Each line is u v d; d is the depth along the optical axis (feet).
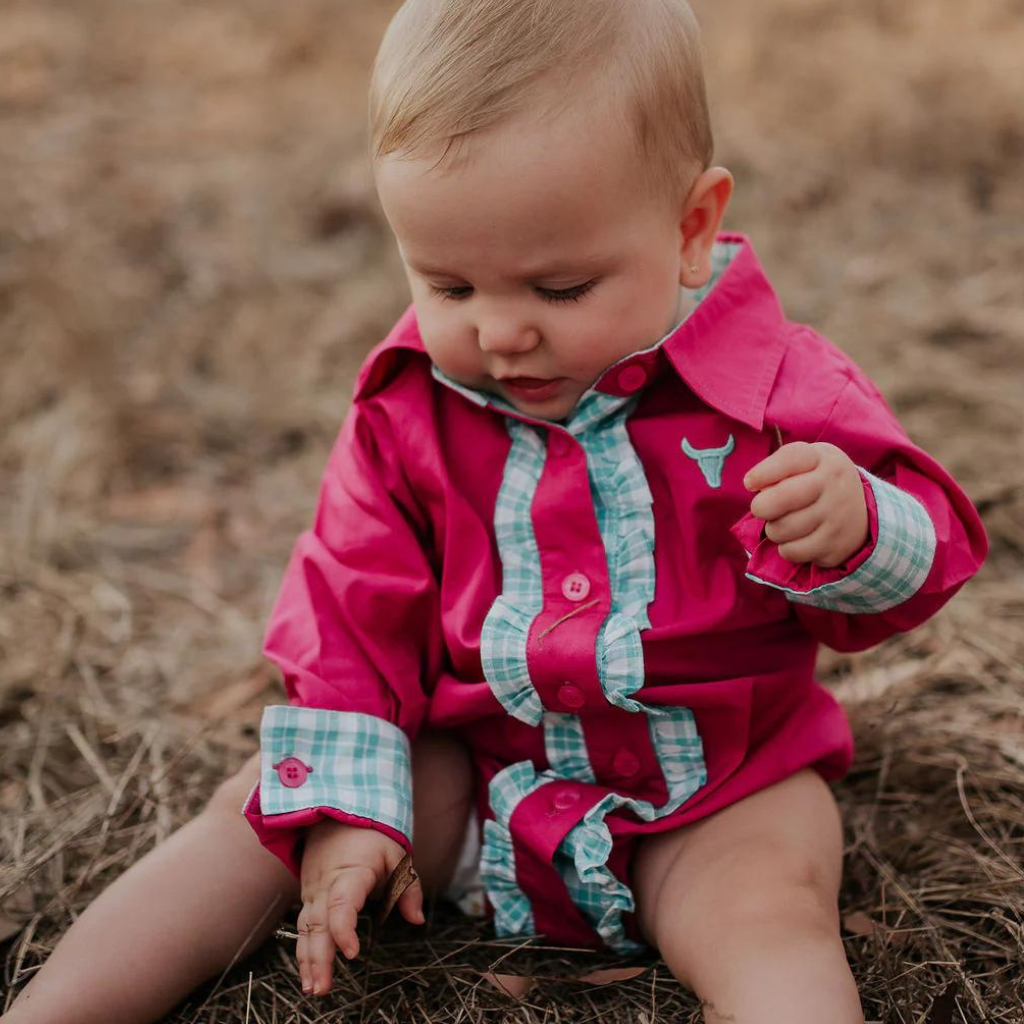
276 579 9.21
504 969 5.71
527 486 5.71
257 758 5.99
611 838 5.50
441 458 5.81
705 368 5.57
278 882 5.62
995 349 11.35
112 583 9.07
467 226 4.99
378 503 5.92
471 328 5.31
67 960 5.24
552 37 4.99
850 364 5.90
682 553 5.60
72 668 8.04
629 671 5.40
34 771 7.03
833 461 5.02
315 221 14.61
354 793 5.45
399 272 13.32
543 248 5.01
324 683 5.65
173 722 7.55
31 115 17.53
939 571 5.27
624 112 5.04
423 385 5.95
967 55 17.38
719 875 5.33
